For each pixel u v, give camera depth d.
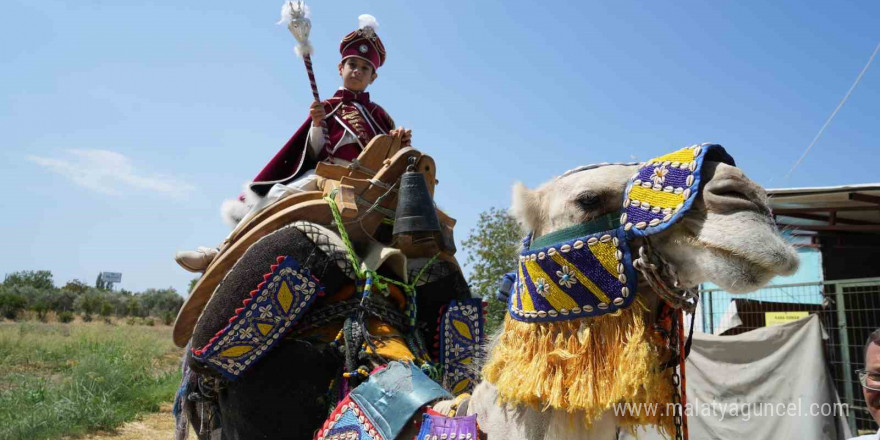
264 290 2.88
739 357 8.74
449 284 3.45
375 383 2.63
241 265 2.96
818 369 7.95
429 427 2.31
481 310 3.43
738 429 8.54
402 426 2.43
